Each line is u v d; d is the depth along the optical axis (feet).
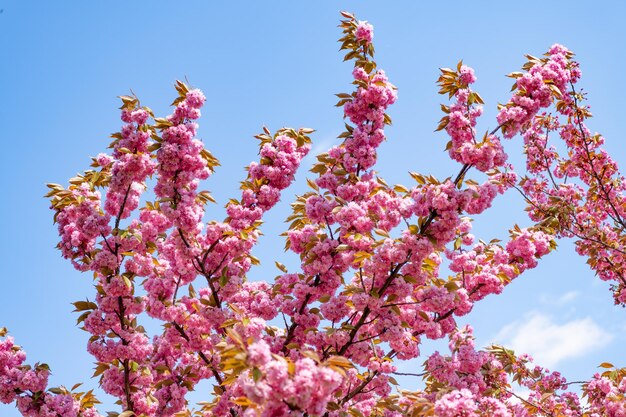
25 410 27.35
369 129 29.86
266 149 30.50
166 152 26.71
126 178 27.58
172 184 27.76
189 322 29.01
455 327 30.19
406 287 24.61
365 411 28.63
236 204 30.01
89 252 29.45
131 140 27.68
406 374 27.45
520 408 31.76
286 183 30.63
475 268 32.01
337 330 25.54
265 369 16.34
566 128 44.04
